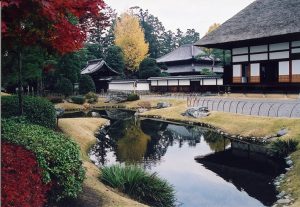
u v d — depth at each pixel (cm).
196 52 6800
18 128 870
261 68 3281
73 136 1814
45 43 742
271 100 2833
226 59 5416
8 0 515
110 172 1092
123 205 857
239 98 3266
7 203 527
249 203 1028
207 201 1052
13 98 1388
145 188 1017
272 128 1966
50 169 702
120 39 7362
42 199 646
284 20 3050
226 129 2244
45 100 1484
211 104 3120
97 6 688
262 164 1475
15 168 600
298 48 2981
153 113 3325
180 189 1167
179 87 5044
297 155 1466
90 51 7650
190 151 1770
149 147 1870
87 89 5131
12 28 650
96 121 2636
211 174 1348
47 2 542
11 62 1317
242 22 3456
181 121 2841
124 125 2733
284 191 1094
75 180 806
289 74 3055
